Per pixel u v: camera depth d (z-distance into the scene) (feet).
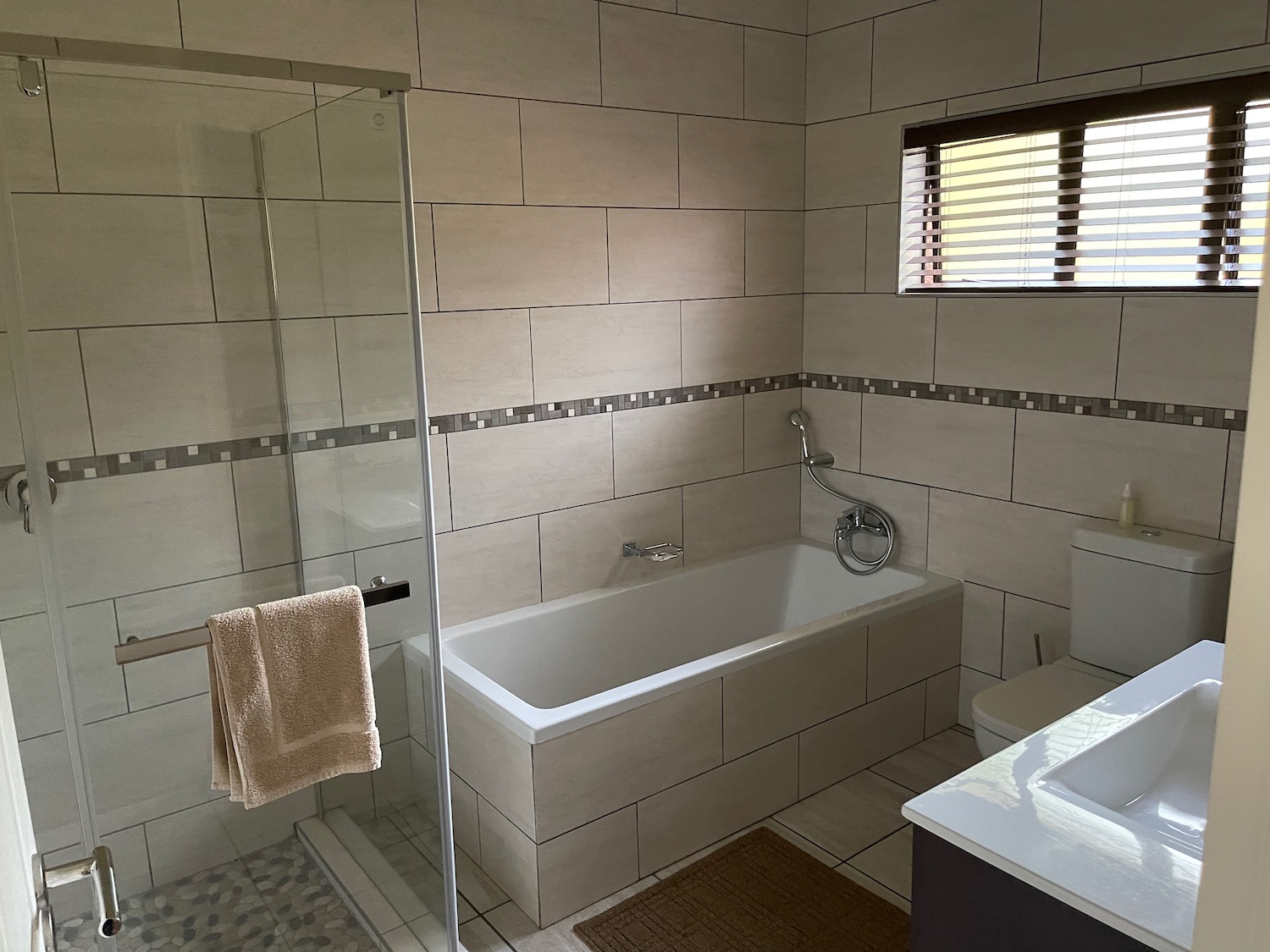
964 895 4.34
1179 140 8.67
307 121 5.61
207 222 5.35
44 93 4.76
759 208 11.52
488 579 10.10
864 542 12.02
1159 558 8.65
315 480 5.95
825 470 12.35
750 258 11.56
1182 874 3.92
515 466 10.05
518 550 10.26
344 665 6.08
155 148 5.12
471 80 9.08
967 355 10.53
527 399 10.00
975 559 10.84
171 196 5.21
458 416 9.56
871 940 7.69
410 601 6.50
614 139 10.12
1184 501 8.95
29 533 4.99
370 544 6.25
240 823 5.89
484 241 9.42
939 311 10.73
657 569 11.53
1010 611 10.56
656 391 11.02
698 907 8.17
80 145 4.90
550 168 9.72
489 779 8.40
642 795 8.49
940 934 4.50
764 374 12.02
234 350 5.54
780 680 9.39
